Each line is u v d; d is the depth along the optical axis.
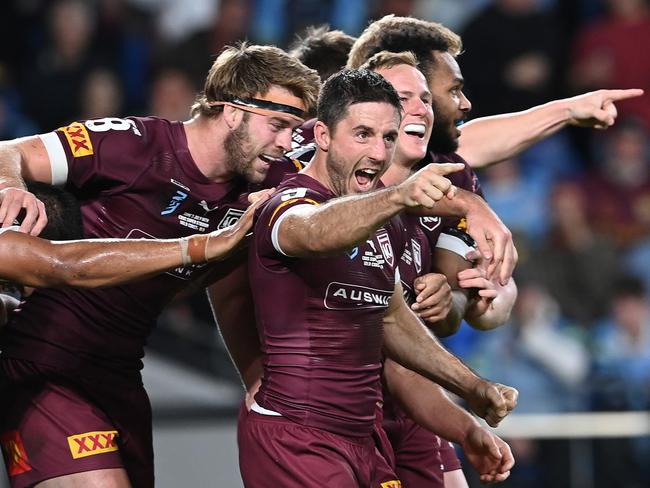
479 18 36.03
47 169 15.21
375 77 13.73
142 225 15.66
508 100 35.38
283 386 13.97
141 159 15.48
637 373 27.66
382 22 16.64
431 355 15.16
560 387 27.27
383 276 14.16
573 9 37.56
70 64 35.66
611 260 30.56
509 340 27.97
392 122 13.66
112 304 15.79
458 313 16.62
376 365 14.46
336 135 13.66
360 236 12.38
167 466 25.20
